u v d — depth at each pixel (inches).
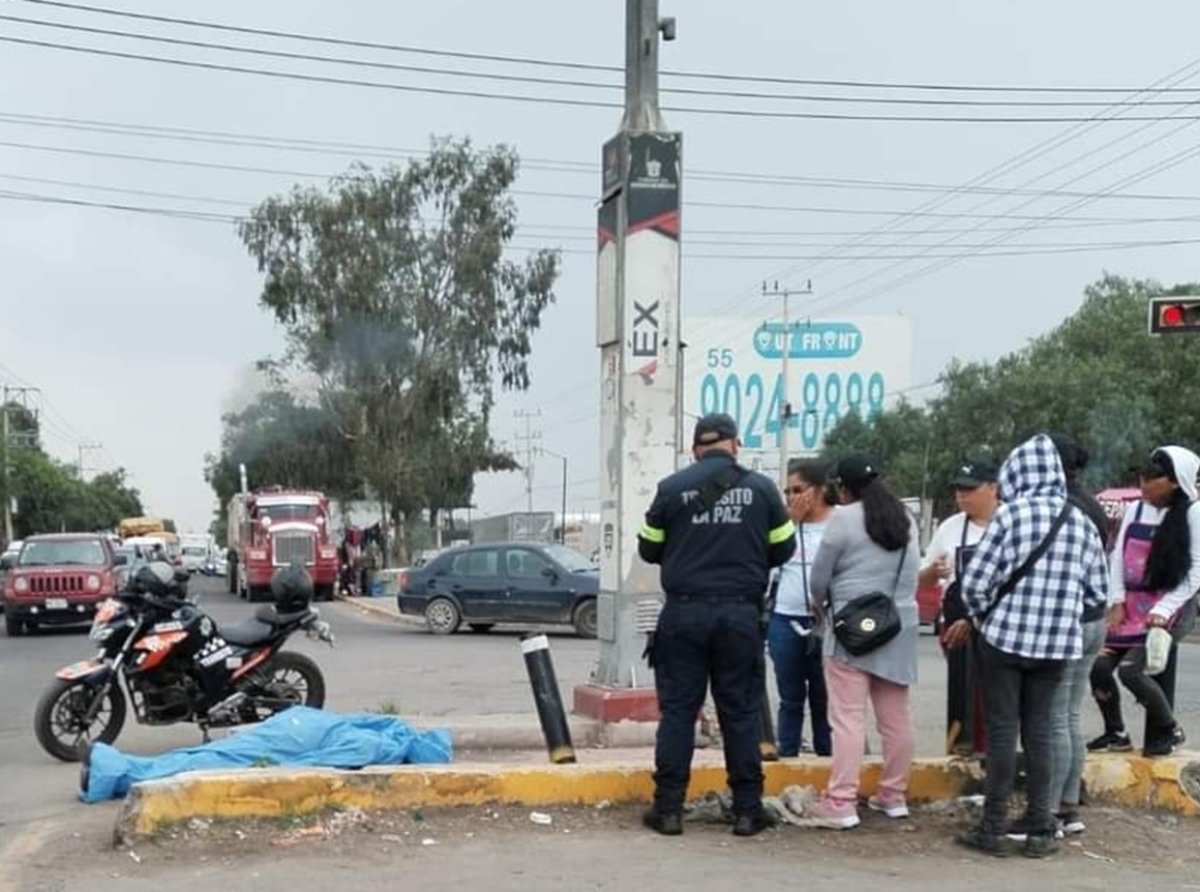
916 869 241.9
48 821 292.4
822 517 316.5
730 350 2032.5
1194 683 575.8
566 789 282.7
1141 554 285.0
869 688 275.0
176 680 382.0
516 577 828.6
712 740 354.3
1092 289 1929.1
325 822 265.6
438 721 374.3
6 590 888.9
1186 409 1433.3
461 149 1823.3
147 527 2549.2
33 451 3730.3
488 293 1817.2
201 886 228.1
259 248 1784.0
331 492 2032.5
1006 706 251.9
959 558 291.4
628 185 366.6
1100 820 277.6
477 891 225.8
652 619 368.5
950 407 1561.3
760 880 233.1
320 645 756.6
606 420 377.4
